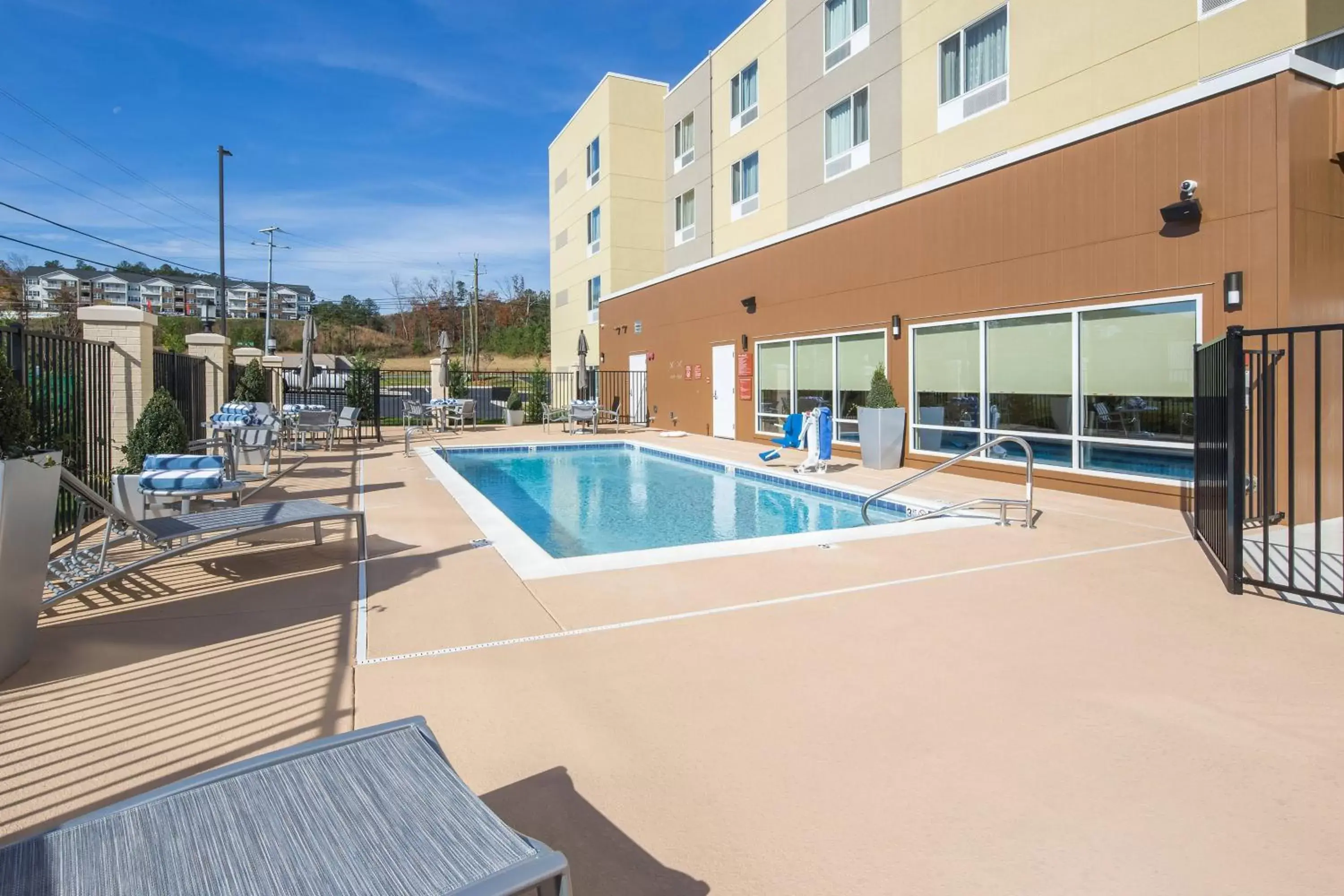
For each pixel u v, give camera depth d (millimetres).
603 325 23250
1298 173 6426
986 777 2441
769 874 1974
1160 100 7301
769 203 17922
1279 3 8266
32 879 1422
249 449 9961
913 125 13312
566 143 27875
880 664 3398
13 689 3117
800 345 13336
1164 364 7430
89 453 6875
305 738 2678
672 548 5691
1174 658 3461
